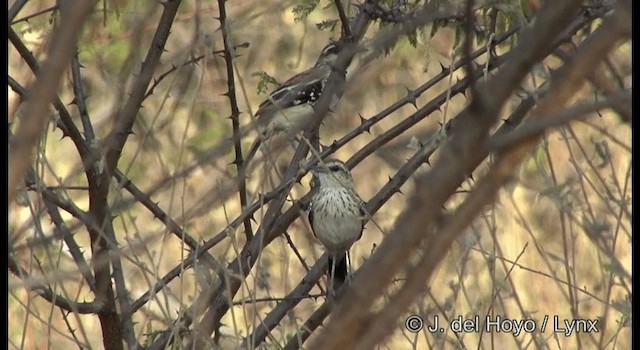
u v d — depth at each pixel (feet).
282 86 44.24
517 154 12.21
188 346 28.81
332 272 35.83
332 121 52.37
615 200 29.01
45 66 13.80
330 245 41.04
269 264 42.29
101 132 41.81
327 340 12.95
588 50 12.38
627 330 39.45
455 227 12.17
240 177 21.62
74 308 27.02
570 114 12.02
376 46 17.66
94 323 53.21
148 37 42.98
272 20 52.85
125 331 33.58
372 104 58.23
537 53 11.53
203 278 31.22
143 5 32.42
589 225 28.50
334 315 13.08
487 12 36.83
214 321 30.86
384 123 61.46
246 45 33.42
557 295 44.24
